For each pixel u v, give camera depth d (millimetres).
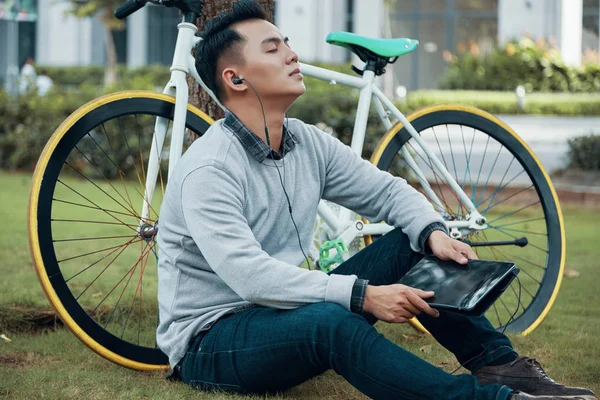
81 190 7809
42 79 17781
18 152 9750
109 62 21812
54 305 2477
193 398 2184
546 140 12820
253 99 2215
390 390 1914
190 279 2211
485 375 2270
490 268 2119
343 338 1951
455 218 3240
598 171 8898
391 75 20594
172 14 26359
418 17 25594
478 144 11914
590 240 5660
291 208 2266
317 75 3035
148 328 3166
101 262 4570
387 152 3170
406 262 2379
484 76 20609
